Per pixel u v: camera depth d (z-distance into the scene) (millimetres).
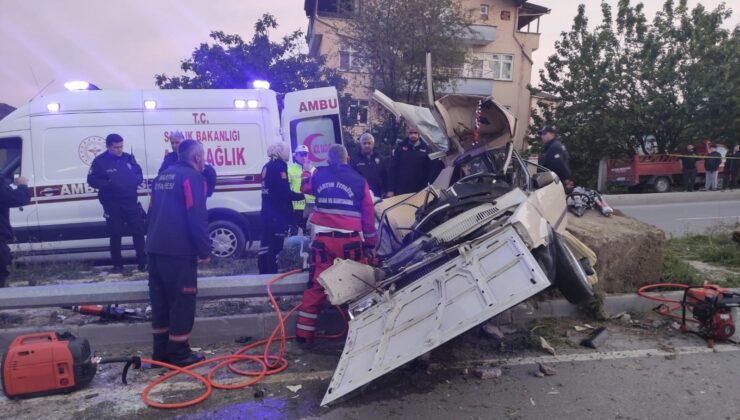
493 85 29062
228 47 18500
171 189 4293
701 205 17109
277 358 4531
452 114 6016
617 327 5281
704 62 21719
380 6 19281
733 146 22062
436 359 4555
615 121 22312
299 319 4812
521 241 3910
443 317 3688
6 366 3805
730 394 3887
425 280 4109
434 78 19906
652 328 5230
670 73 21594
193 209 4258
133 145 7871
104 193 6961
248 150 8195
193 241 4312
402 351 3643
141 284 5008
